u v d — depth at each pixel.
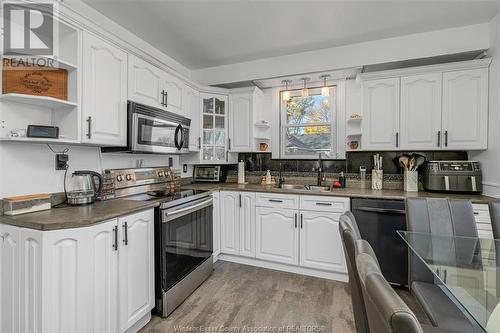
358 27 2.29
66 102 1.57
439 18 2.15
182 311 1.95
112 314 1.52
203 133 3.15
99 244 1.45
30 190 1.65
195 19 2.16
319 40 2.54
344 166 3.02
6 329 1.38
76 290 1.34
